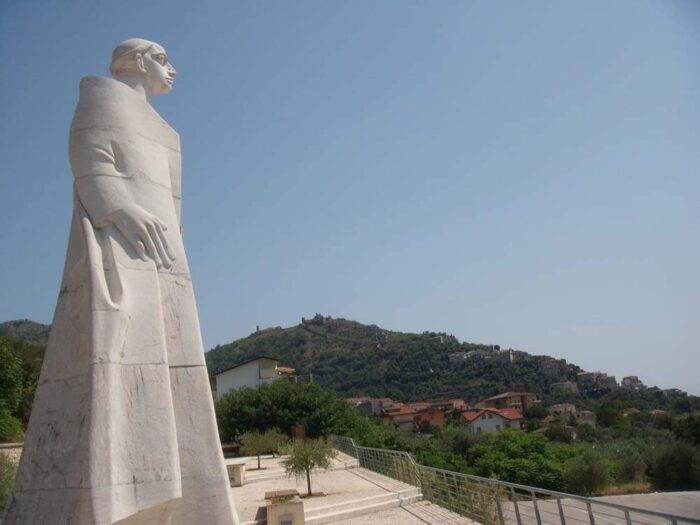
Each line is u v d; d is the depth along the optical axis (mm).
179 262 8602
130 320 7598
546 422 75188
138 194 8383
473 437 48156
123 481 6859
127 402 7246
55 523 6695
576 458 37906
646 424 67250
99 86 8586
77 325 7598
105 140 8344
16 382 26953
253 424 42594
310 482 21797
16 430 25500
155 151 8984
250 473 27078
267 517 15188
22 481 7285
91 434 6777
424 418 79812
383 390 122625
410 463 20609
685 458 34219
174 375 8039
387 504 17516
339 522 16094
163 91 9727
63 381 7441
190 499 7590
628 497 24875
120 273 7793
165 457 7258
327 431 42562
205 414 8086
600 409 79375
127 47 9414
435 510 16266
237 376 55812
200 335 8484
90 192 8086
